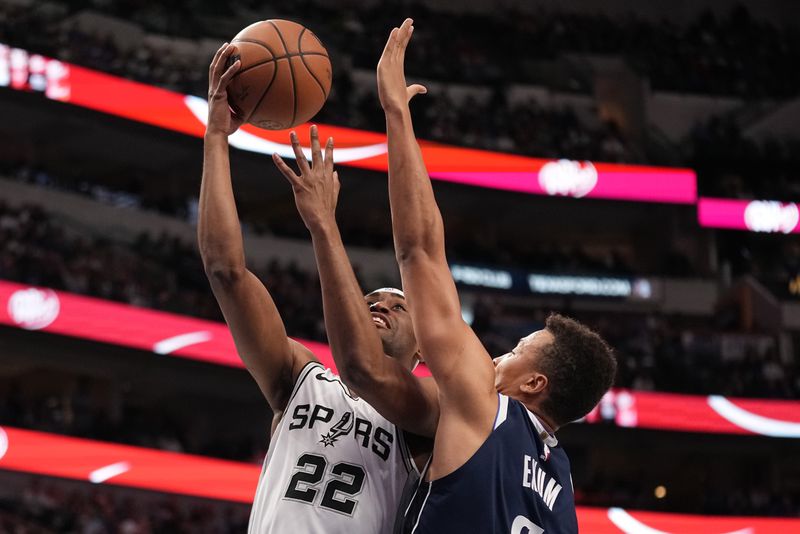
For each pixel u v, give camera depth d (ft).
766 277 76.89
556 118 76.69
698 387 65.87
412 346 11.85
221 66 10.81
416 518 8.88
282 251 67.05
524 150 72.79
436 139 69.97
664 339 68.59
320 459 10.43
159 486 51.06
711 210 75.36
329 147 10.35
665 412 64.69
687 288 74.79
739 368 67.97
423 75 76.74
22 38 56.54
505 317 69.56
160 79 61.77
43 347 50.21
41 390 62.59
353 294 9.64
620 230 80.28
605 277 73.41
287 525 10.12
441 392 9.14
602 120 80.53
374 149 66.44
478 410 9.00
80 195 61.36
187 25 69.15
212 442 61.26
